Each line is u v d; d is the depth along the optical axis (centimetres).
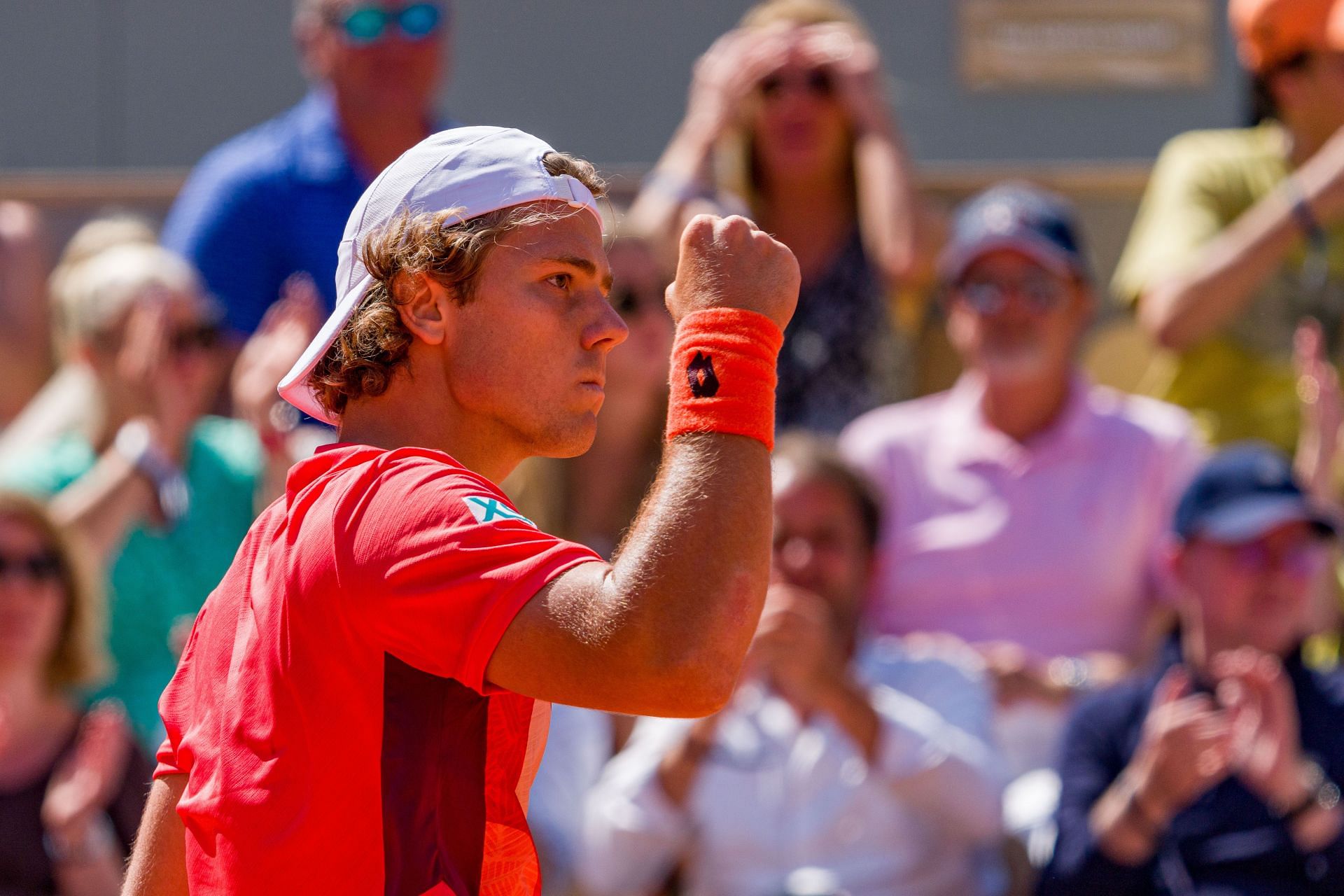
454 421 642
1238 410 1678
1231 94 2345
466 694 593
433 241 624
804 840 1375
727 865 1389
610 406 1617
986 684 1468
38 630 1369
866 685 1440
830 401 1714
